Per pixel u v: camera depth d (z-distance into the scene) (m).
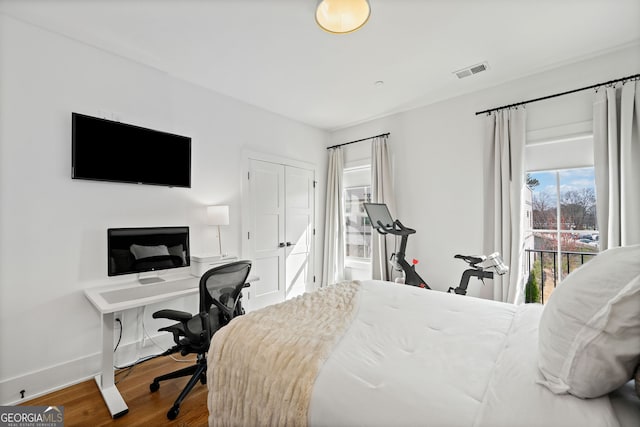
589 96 2.36
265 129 3.57
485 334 1.22
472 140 3.03
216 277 1.85
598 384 0.70
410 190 3.52
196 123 2.87
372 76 2.72
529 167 2.70
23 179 1.91
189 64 2.51
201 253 2.89
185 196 2.77
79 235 2.13
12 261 1.87
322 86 2.93
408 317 1.45
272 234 3.63
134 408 1.77
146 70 2.52
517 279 2.59
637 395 0.69
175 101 2.71
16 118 1.89
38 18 1.90
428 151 3.37
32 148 1.94
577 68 2.43
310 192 4.18
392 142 3.73
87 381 2.08
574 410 0.68
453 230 3.16
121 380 2.10
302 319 1.42
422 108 3.44
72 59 2.12
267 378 1.04
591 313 0.74
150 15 1.89
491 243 2.84
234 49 2.28
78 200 2.13
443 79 2.77
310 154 4.19
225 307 1.89
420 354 1.05
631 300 0.69
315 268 4.24
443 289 3.21
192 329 1.85
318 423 0.84
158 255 2.49
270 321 1.39
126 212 2.38
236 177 3.23
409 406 0.77
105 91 2.28
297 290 3.94
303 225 4.06
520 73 2.64
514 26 2.00
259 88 2.97
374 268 3.73
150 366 2.31
